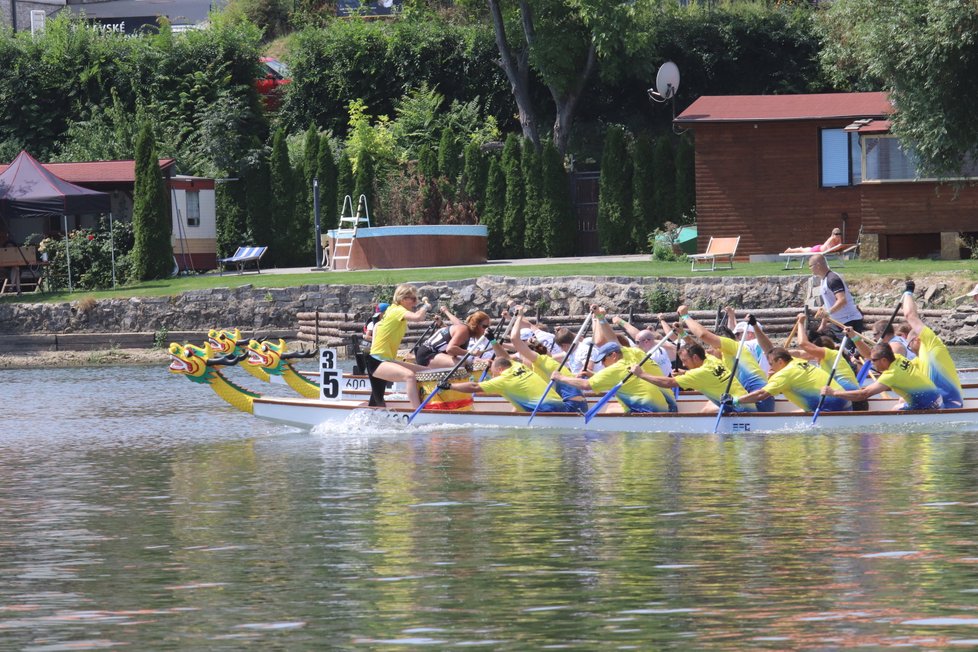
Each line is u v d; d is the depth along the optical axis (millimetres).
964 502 34844
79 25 154750
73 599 26812
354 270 114125
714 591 26219
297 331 101312
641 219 126188
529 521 33781
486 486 39562
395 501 37406
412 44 150750
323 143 131250
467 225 119688
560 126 139500
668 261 112500
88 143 137750
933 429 50062
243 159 132500
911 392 50406
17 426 60219
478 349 54281
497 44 144500
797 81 148375
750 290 93250
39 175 109312
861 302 90500
